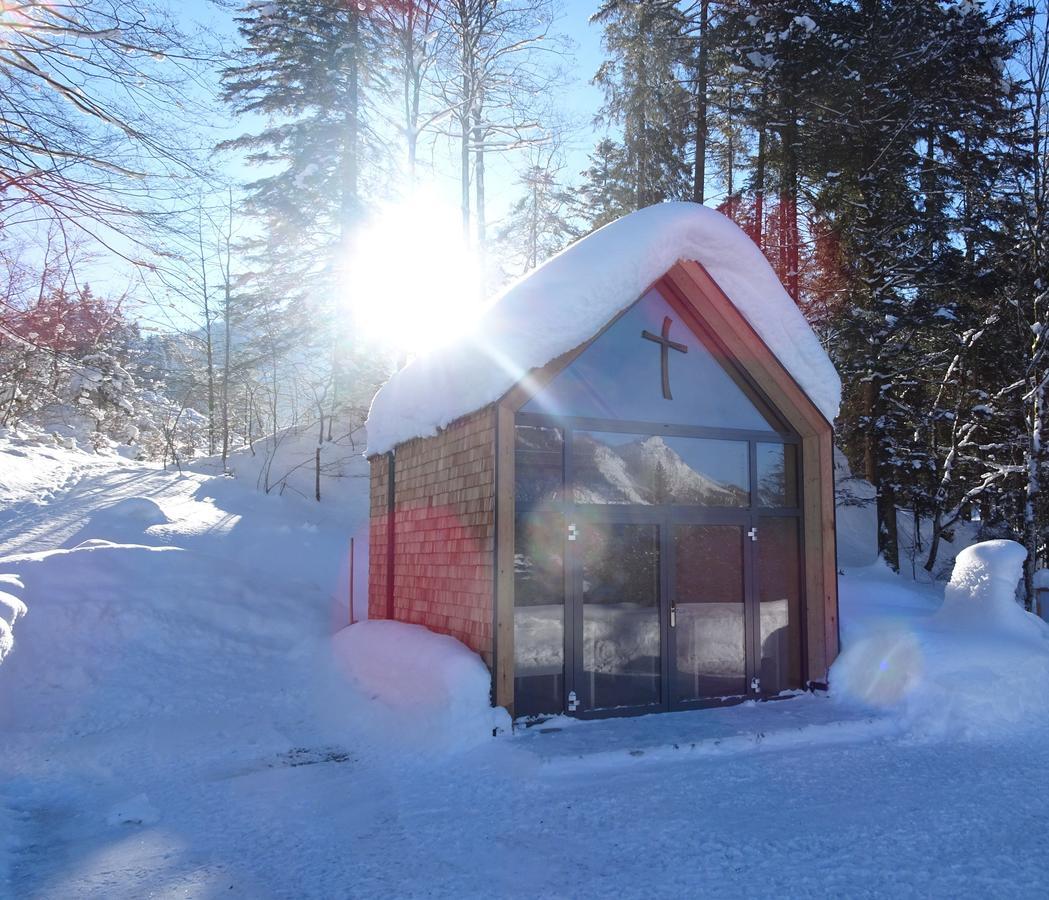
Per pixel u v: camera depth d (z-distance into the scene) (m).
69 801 5.90
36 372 20.22
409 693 7.53
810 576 9.19
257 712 8.30
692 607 8.48
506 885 4.21
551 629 7.61
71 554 10.30
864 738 7.39
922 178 18.88
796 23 18.45
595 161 32.31
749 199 22.28
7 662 7.96
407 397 9.70
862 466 22.80
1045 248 15.88
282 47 21.97
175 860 4.65
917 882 4.19
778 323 8.80
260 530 15.59
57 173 6.90
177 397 33.41
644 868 4.41
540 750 6.44
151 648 9.09
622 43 21.64
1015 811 5.29
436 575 8.56
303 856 4.67
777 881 4.21
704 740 6.81
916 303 18.14
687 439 8.76
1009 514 17.81
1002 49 17.39
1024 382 15.65
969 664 8.04
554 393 8.02
